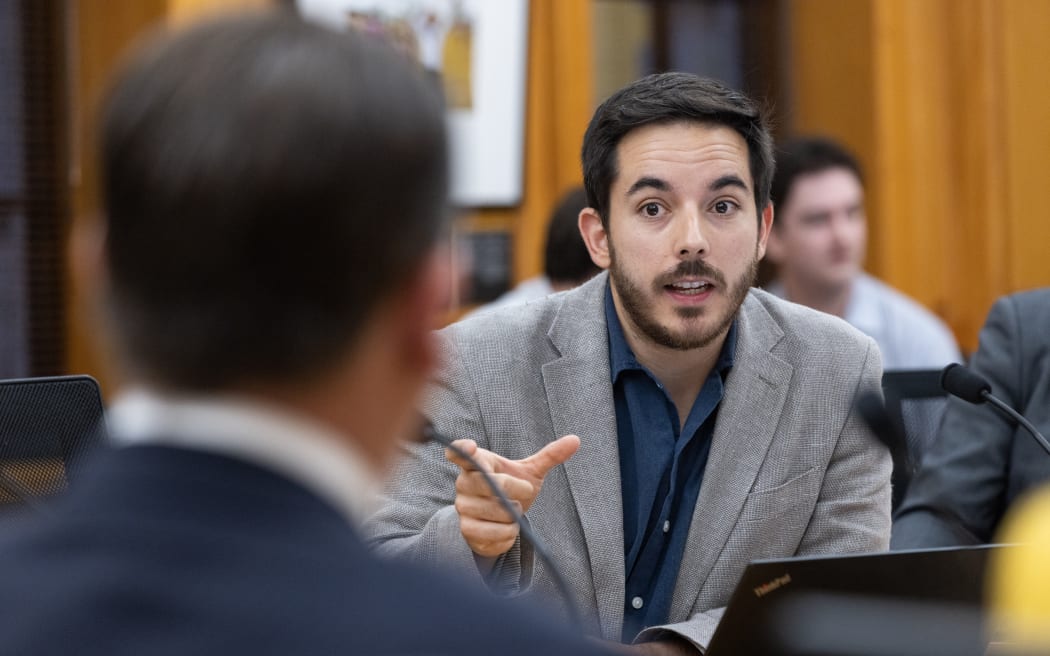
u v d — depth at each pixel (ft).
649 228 15.15
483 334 16.42
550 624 4.93
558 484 15.65
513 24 35.06
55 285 30.66
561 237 26.12
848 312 31.30
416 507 15.35
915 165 40.29
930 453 19.76
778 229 30.19
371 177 4.94
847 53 39.96
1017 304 20.21
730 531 15.66
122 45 29.58
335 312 5.02
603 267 16.16
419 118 5.09
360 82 5.00
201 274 4.89
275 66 4.94
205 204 4.83
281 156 4.83
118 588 4.55
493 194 35.09
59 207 30.55
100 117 5.13
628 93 15.46
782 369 16.29
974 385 15.05
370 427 5.28
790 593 10.46
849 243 29.89
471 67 34.60
